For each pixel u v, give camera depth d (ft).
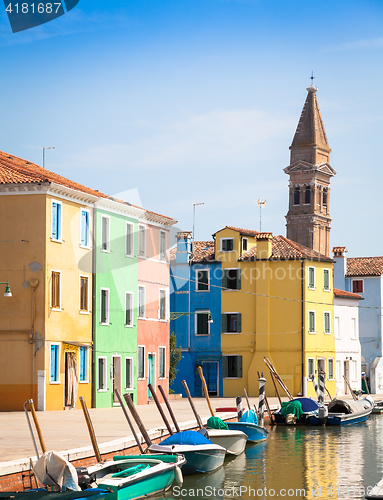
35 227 120.98
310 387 184.75
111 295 137.39
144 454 67.92
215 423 88.74
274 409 131.64
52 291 121.90
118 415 109.50
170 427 80.23
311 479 71.82
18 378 119.65
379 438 105.40
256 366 185.47
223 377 188.96
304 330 184.34
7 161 133.59
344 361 207.62
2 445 70.28
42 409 118.01
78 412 116.47
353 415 127.75
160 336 155.63
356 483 69.92
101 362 133.90
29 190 121.29
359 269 237.66
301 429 117.91
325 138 467.52
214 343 190.80
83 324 129.70
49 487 53.21
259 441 99.60
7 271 121.80
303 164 451.12
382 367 231.91
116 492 56.39
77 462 63.21
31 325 119.96
